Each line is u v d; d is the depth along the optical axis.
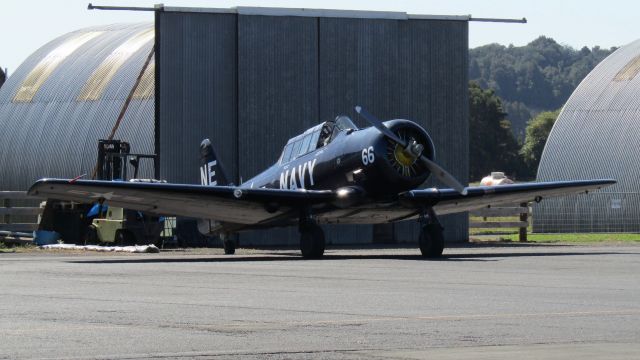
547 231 152.25
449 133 118.50
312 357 23.84
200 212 74.81
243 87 113.94
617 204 150.62
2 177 177.50
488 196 74.44
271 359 23.64
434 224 71.00
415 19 117.75
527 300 36.59
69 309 33.97
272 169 83.00
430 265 59.47
